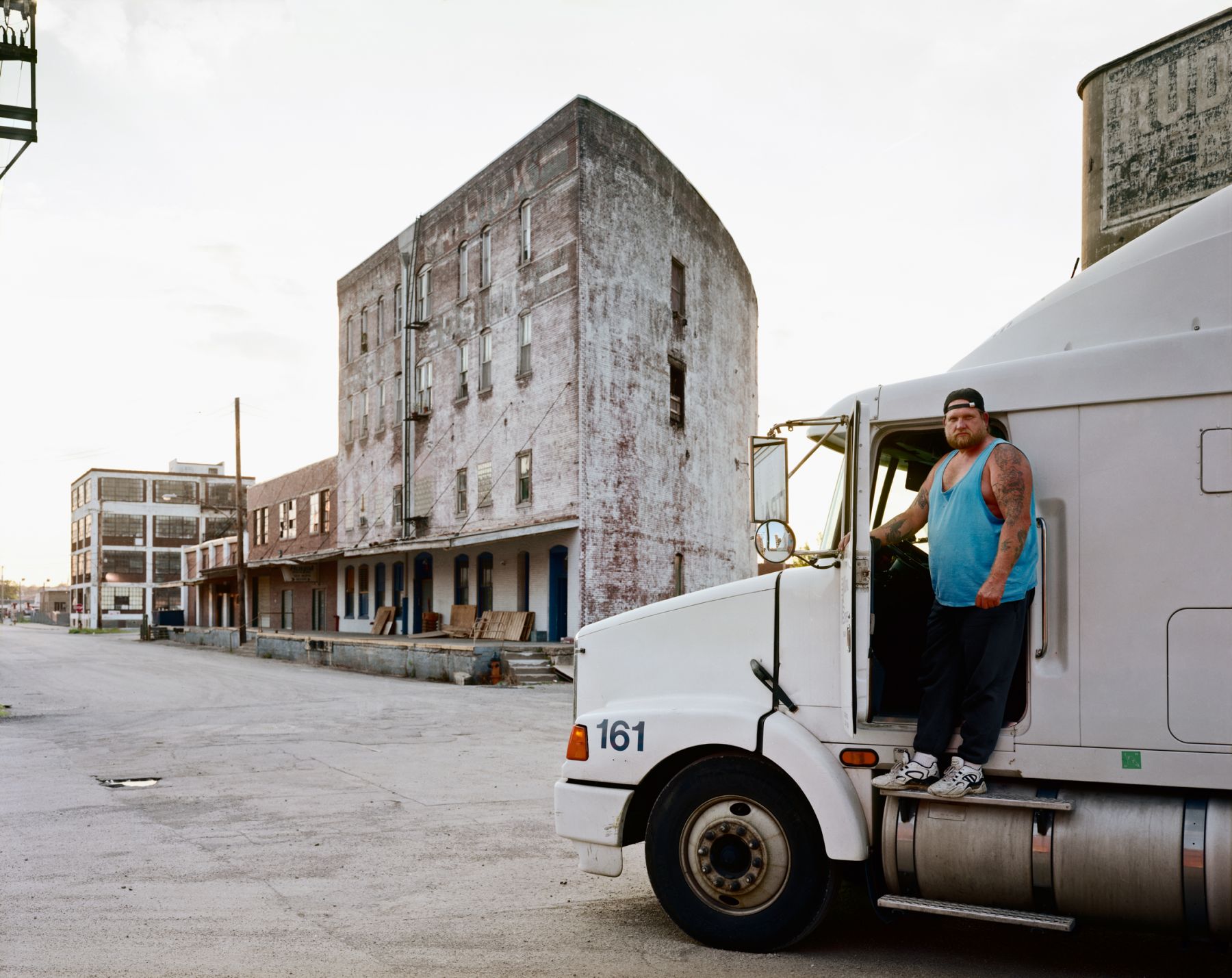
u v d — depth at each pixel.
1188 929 3.95
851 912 5.49
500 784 9.84
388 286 37.75
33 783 10.01
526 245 29.08
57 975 4.49
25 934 5.11
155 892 5.93
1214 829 3.90
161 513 89.75
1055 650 4.24
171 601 89.81
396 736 13.68
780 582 4.98
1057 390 4.37
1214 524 4.04
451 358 32.94
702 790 4.88
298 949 4.88
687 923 4.89
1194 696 4.01
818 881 4.66
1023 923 4.11
